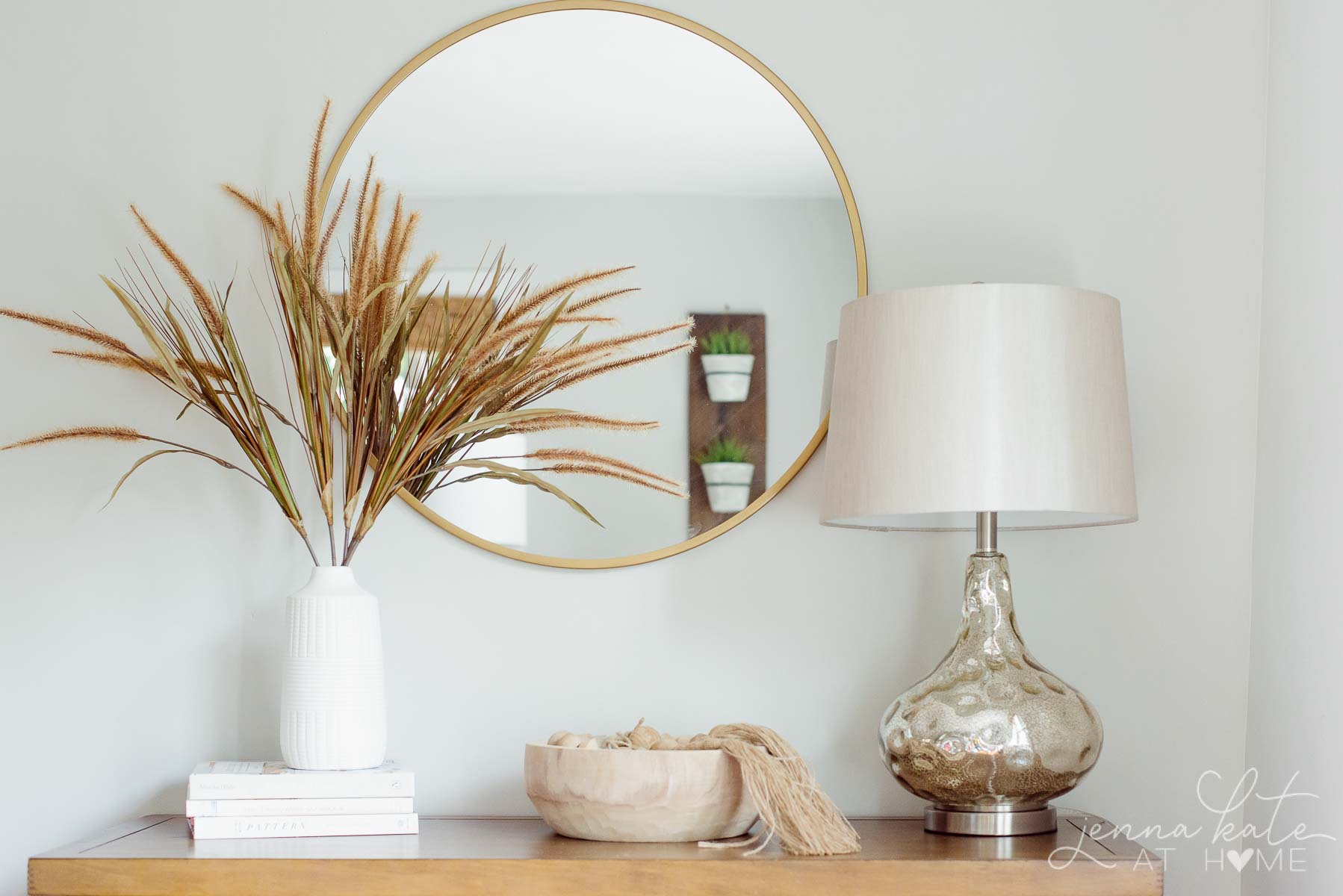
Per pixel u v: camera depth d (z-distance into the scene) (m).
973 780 1.45
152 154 1.84
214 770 1.54
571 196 1.82
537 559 1.77
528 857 1.35
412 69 1.83
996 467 1.39
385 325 1.66
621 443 1.79
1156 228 1.81
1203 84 1.82
